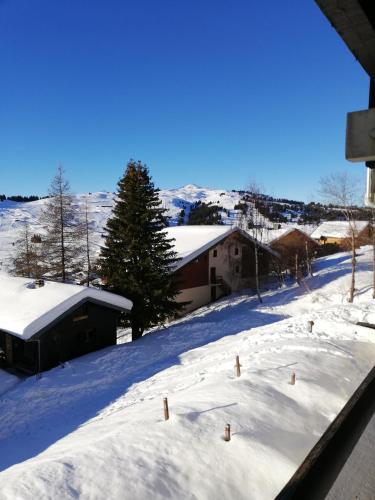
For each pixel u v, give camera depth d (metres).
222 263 31.97
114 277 20.88
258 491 5.36
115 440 6.61
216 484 5.43
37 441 10.07
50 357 17.45
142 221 20.77
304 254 35.34
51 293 18.84
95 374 15.45
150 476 5.52
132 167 21.22
